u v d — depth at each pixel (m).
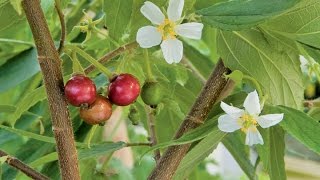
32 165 0.28
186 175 0.29
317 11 0.24
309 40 0.25
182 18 0.23
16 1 0.21
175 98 0.34
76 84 0.21
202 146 0.26
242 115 0.23
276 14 0.20
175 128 0.35
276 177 0.29
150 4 0.23
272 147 0.29
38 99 0.27
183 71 0.32
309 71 0.29
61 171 0.22
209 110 0.27
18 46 0.41
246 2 0.21
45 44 0.22
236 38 0.27
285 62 0.27
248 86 0.30
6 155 0.24
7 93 0.46
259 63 0.27
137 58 0.26
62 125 0.22
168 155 0.26
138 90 0.23
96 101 0.22
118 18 0.27
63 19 0.23
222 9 0.22
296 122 0.24
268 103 0.26
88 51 0.34
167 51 0.23
